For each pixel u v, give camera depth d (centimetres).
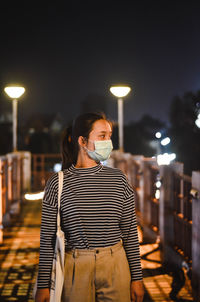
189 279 417
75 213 198
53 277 198
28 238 655
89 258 198
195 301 376
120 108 940
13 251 575
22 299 392
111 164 1022
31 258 539
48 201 203
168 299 384
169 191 516
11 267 499
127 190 208
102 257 198
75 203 198
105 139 208
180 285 425
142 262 516
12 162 850
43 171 1277
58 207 201
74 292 198
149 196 657
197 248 376
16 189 869
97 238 198
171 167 519
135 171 783
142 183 688
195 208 383
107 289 201
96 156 204
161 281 439
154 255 548
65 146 223
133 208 211
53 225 203
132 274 209
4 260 529
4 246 604
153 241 616
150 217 659
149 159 684
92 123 207
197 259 376
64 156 223
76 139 212
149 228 641
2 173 655
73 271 200
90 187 200
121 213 206
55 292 194
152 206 645
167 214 514
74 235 200
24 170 1067
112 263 200
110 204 199
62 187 201
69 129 226
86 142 208
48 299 198
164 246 513
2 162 711
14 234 685
